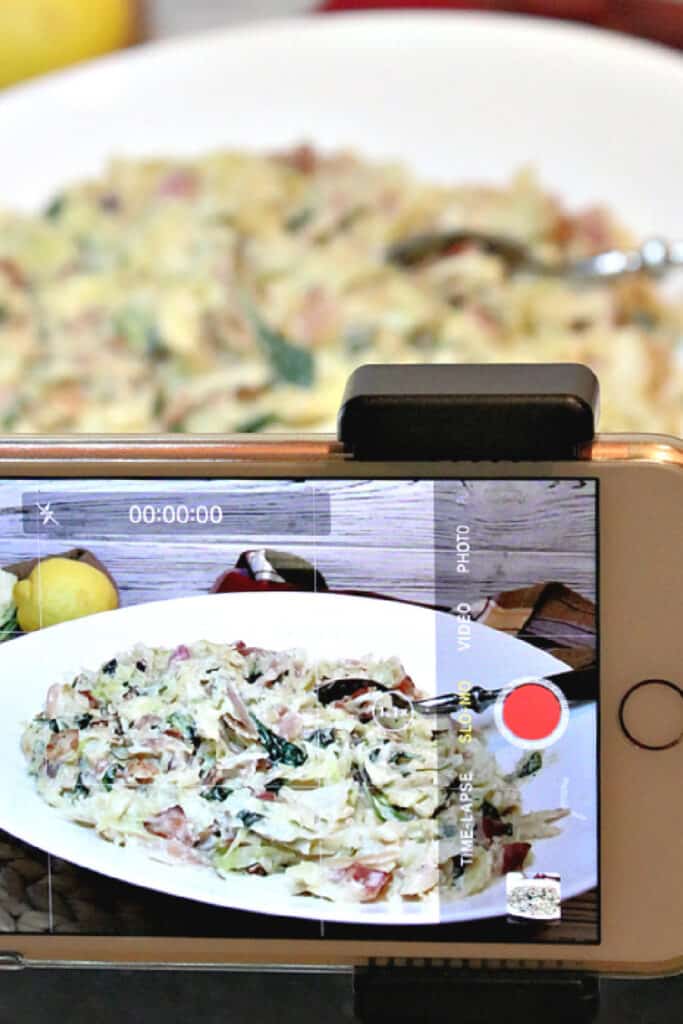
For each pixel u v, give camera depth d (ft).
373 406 1.49
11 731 1.56
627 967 1.54
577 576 1.51
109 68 2.79
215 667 1.55
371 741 1.55
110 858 1.56
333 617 1.54
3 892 1.57
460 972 1.58
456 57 2.76
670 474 1.49
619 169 2.71
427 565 1.52
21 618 1.55
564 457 1.50
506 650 1.53
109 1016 1.66
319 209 2.78
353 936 1.56
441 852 1.55
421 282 2.69
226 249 2.73
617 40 2.74
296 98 2.80
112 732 1.56
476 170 2.77
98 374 2.61
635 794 1.52
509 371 1.53
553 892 1.54
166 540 1.53
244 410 2.53
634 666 1.51
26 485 1.53
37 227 2.76
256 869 1.56
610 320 2.62
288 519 1.53
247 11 2.92
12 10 2.78
